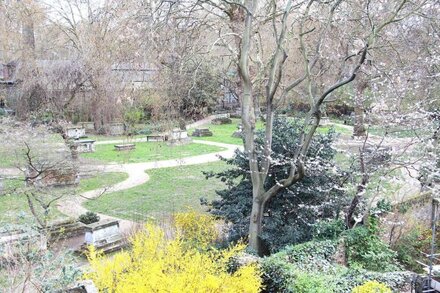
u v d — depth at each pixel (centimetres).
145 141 2892
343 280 809
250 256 892
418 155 1293
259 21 1135
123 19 1152
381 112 1277
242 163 1176
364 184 1102
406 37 1301
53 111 2028
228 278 639
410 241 1160
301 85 2072
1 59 2509
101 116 2916
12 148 1325
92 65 1781
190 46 1172
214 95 2631
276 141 1141
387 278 858
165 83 1442
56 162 1421
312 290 738
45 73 2169
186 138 2847
